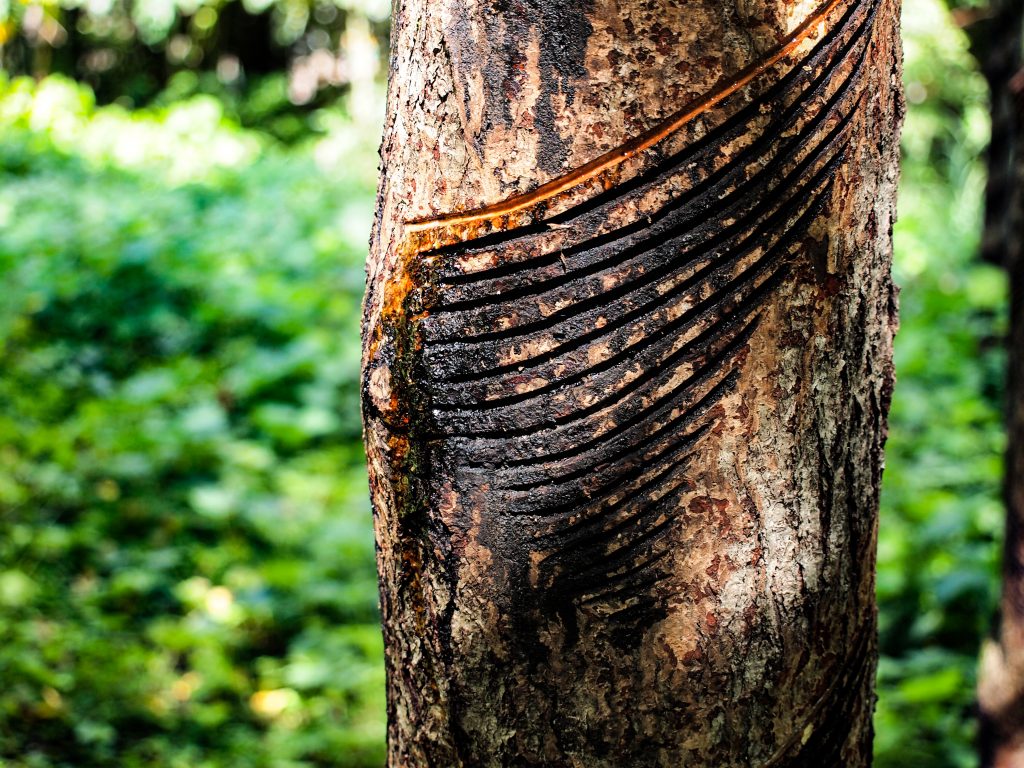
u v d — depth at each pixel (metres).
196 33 9.84
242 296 3.69
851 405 1.08
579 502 1.05
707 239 1.03
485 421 1.06
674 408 1.04
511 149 1.04
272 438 3.10
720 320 1.04
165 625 2.22
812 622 1.08
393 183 1.08
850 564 1.09
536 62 1.03
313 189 5.80
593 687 1.06
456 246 1.05
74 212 4.55
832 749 1.10
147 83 9.68
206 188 5.35
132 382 3.25
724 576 1.06
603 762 1.07
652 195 1.03
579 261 1.03
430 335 1.06
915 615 2.34
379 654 2.16
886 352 1.10
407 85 1.07
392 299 1.07
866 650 1.12
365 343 1.09
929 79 7.64
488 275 1.04
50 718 1.91
